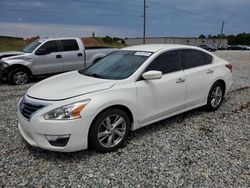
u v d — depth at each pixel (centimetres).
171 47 494
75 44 1060
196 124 512
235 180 325
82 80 425
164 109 461
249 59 2362
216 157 381
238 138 449
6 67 935
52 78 470
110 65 475
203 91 540
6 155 389
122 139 406
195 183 319
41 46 988
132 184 318
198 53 544
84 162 367
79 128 351
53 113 347
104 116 375
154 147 412
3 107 643
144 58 452
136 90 411
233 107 628
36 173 342
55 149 351
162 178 329
